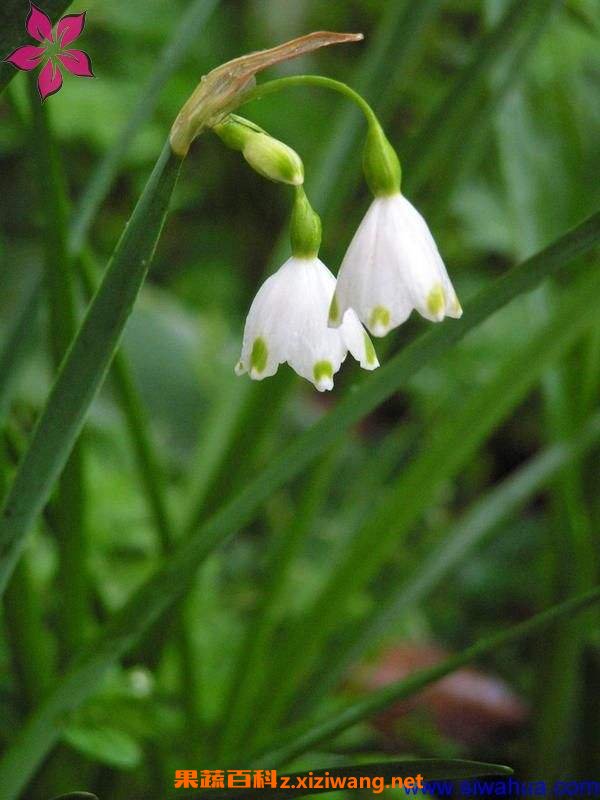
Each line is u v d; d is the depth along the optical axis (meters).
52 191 0.26
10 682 0.32
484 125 0.31
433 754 0.40
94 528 0.39
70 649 0.30
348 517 0.44
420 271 0.21
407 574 0.33
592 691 0.37
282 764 0.27
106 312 0.22
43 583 0.36
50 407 0.23
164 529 0.31
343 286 0.21
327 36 0.21
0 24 0.21
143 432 0.30
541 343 0.31
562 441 0.35
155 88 0.29
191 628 0.31
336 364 0.22
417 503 0.31
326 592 0.31
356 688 0.40
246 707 0.32
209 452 0.38
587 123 0.39
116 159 0.29
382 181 0.21
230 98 0.21
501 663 0.47
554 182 0.37
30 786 0.31
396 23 0.30
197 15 0.28
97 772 0.32
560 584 0.36
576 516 0.35
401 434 0.48
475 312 0.24
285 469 0.26
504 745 0.41
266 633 0.32
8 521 0.23
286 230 0.33
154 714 0.30
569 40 0.41
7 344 0.29
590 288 0.31
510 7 0.29
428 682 0.26
